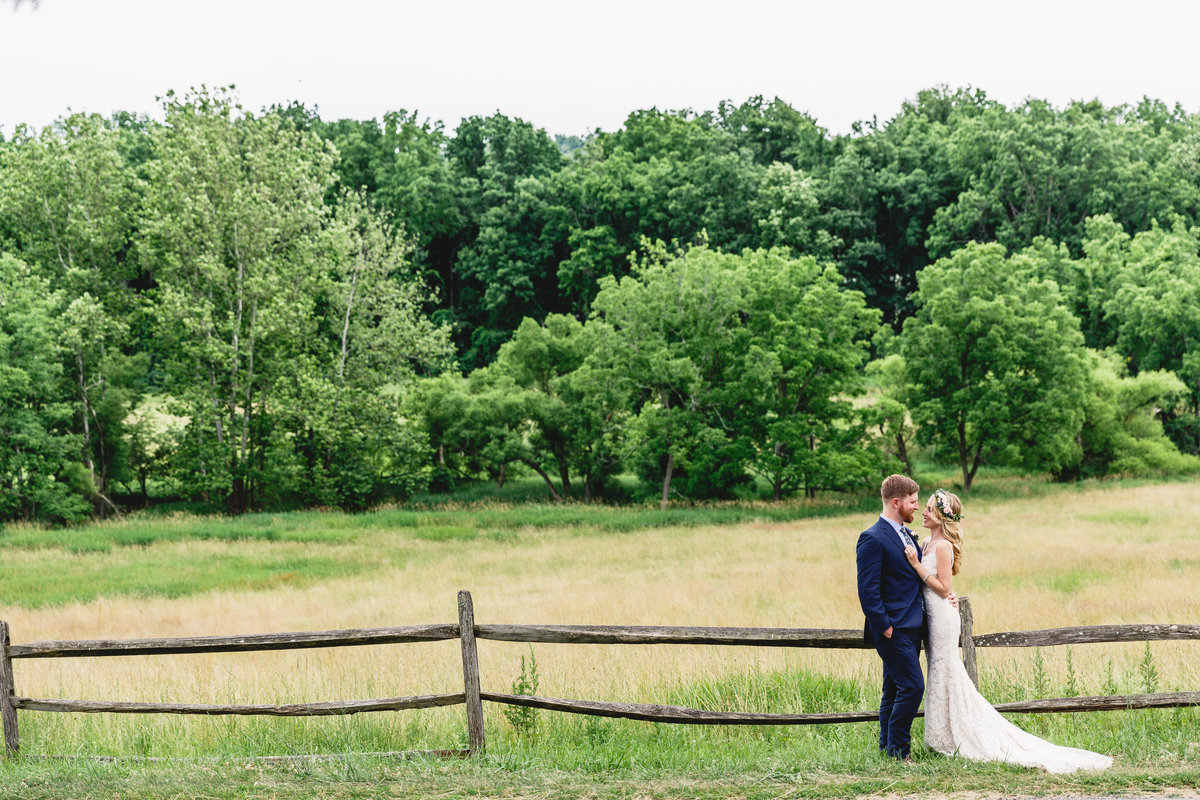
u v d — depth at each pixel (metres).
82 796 5.80
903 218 95.19
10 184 53.94
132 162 82.69
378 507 57.34
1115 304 69.81
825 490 60.81
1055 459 54.97
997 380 54.59
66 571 34.34
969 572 26.09
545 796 5.53
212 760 6.73
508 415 58.88
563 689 9.92
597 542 40.12
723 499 58.97
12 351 49.09
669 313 56.97
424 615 22.83
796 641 6.40
